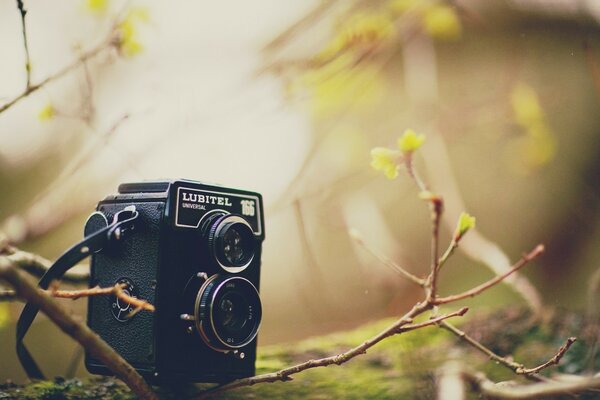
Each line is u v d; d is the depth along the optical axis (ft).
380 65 4.49
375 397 2.93
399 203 5.98
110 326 2.63
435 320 2.46
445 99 5.31
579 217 5.84
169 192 2.57
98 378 2.88
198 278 2.58
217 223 2.59
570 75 5.37
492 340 3.35
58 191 4.07
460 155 5.96
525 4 5.02
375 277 4.85
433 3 4.32
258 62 4.29
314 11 4.33
